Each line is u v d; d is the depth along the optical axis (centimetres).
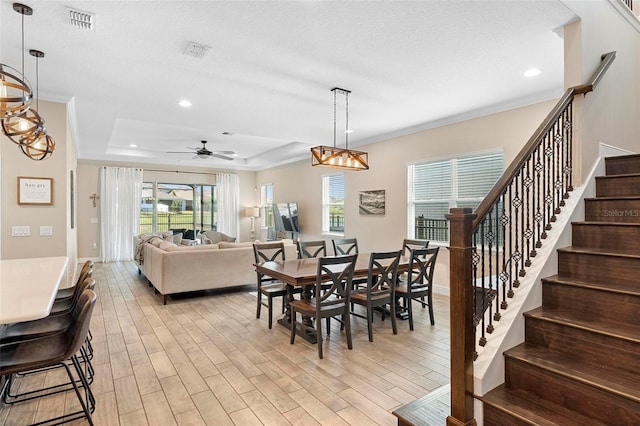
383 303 365
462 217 185
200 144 868
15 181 410
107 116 527
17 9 245
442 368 292
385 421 218
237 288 605
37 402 241
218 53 319
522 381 191
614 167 305
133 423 217
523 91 418
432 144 565
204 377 277
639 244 226
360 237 709
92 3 241
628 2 402
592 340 186
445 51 317
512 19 268
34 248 419
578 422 163
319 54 322
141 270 704
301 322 396
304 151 843
